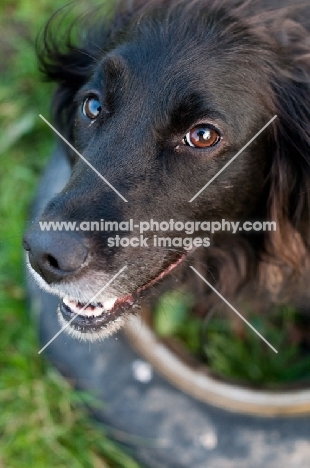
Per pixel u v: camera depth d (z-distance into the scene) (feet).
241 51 1.87
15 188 2.74
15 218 2.63
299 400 2.23
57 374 2.36
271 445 2.19
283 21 1.92
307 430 2.20
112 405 2.28
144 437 2.24
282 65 1.90
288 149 1.96
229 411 2.25
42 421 2.36
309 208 2.00
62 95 2.23
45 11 2.95
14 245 2.53
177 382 2.28
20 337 2.47
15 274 2.52
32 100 2.86
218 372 2.34
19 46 2.93
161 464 2.23
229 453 2.20
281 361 2.46
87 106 1.95
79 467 2.31
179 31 1.88
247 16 1.90
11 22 3.02
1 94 2.87
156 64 1.86
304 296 2.19
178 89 1.83
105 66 1.89
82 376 2.31
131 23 1.97
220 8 1.90
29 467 2.32
